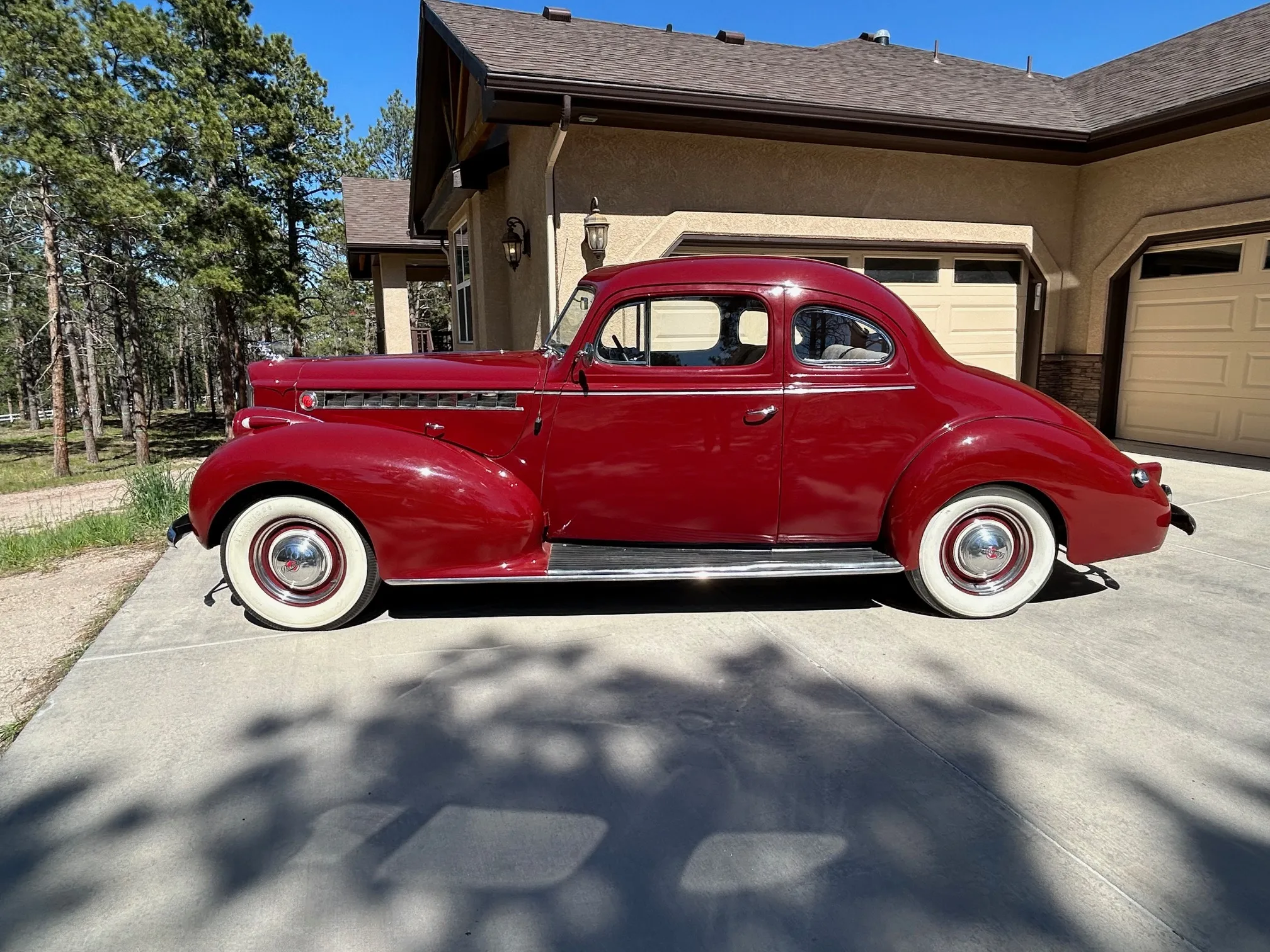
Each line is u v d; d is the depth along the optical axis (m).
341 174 25.22
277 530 3.68
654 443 3.74
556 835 2.26
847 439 3.74
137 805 2.40
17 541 6.22
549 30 8.26
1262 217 7.31
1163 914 1.92
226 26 21.62
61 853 2.19
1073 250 9.16
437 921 1.93
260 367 3.99
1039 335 9.14
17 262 24.48
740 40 9.55
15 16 15.92
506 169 8.91
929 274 8.56
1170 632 3.63
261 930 1.90
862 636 3.65
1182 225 7.98
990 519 3.79
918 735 2.76
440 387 3.77
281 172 22.41
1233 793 2.40
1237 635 3.59
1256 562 4.65
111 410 44.47
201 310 38.69
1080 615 3.87
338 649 3.56
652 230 7.20
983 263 8.84
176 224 19.33
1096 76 10.41
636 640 3.63
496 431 3.78
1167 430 8.76
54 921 1.94
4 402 51.84
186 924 1.93
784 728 2.82
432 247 15.37
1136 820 2.28
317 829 2.29
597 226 6.81
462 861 2.15
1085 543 3.77
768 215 7.55
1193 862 2.10
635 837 2.25
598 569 3.64
